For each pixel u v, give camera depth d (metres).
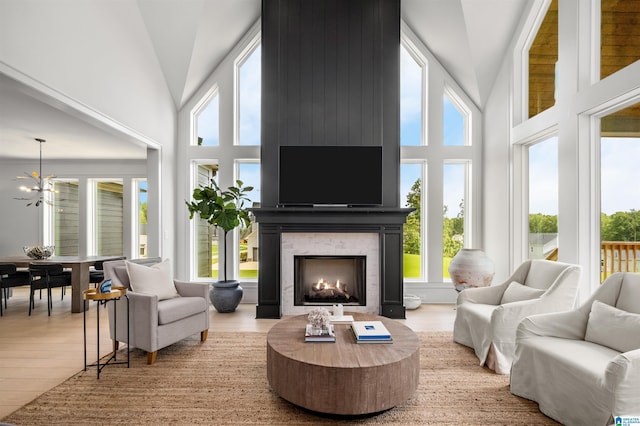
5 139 5.40
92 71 3.26
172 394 2.29
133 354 2.99
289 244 4.29
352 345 2.28
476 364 2.80
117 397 2.25
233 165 5.06
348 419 2.01
